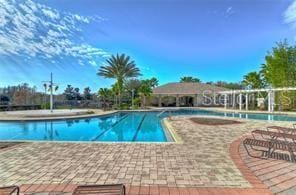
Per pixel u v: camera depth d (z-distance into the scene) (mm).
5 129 17344
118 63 41906
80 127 18609
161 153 7645
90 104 41094
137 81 46062
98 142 9453
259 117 23906
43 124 19562
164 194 4609
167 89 46188
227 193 4641
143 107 41531
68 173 5770
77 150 8086
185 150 8055
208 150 8070
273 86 34438
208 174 5660
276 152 7727
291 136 8195
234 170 5938
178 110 35969
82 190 3775
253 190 4777
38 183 5168
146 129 17719
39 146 8734
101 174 5688
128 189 4832
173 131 12711
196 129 13508
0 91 40000
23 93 39656
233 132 12305
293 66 33469
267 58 35906
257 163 6555
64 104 39375
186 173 5738
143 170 5961
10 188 3932
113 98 43344
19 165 6434
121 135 15094
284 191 4742
